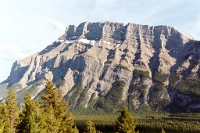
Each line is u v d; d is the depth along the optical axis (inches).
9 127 1736.0
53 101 1847.9
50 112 1792.6
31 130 1669.5
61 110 1862.7
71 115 1914.4
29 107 1775.3
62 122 1876.2
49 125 1765.5
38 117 1732.3
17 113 1865.2
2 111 1803.6
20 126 1772.9
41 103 1841.8
